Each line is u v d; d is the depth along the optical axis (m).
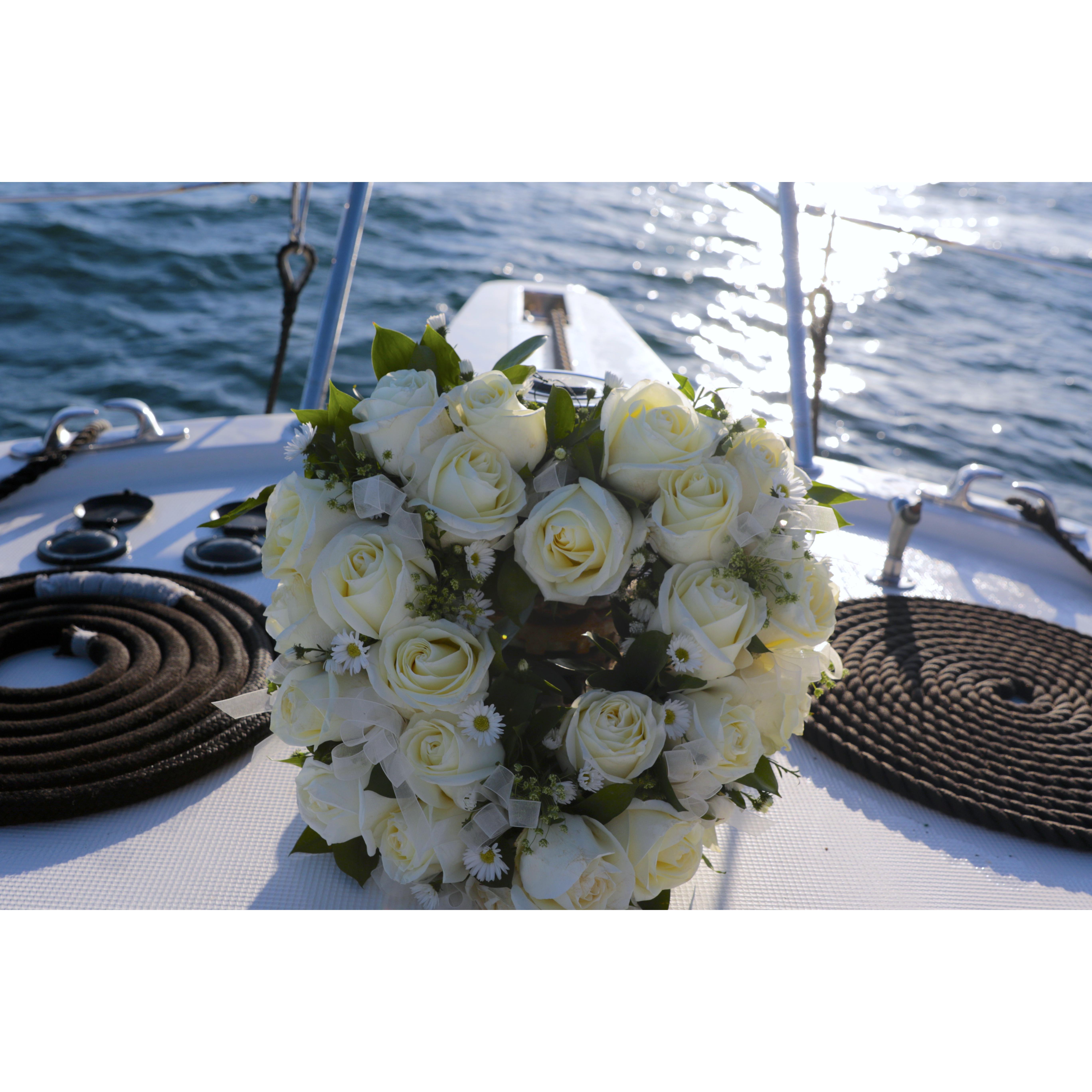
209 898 1.01
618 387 0.87
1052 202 10.93
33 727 1.16
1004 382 5.86
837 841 1.17
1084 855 1.17
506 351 2.60
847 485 2.10
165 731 1.17
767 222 9.74
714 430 0.87
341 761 0.87
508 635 0.85
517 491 0.82
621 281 7.25
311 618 0.86
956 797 1.21
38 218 6.72
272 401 2.31
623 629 0.91
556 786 0.83
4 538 1.72
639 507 0.86
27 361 4.95
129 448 2.01
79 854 1.05
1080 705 1.40
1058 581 1.93
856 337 6.42
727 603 0.83
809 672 0.93
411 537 0.80
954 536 2.03
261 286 6.23
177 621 1.39
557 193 10.63
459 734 0.82
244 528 1.75
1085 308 7.45
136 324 5.50
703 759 0.85
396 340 0.91
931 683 1.42
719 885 1.08
